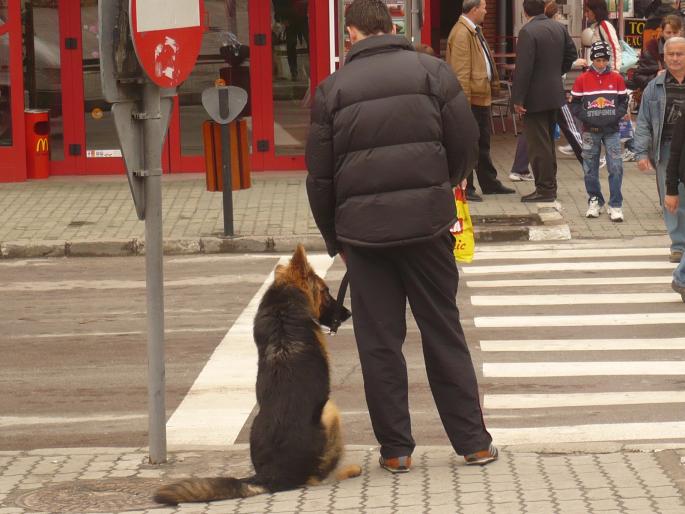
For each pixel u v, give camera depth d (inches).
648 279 647.1
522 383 458.6
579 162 999.6
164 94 346.0
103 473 349.4
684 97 669.3
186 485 301.7
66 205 877.2
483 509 283.4
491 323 555.8
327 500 296.8
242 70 995.3
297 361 315.9
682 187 670.5
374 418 329.7
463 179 332.5
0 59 960.3
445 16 1326.3
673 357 490.3
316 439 311.4
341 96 316.8
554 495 293.3
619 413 417.7
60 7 979.3
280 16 990.4
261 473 310.3
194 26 347.9
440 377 331.6
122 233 784.9
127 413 436.1
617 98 787.4
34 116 973.2
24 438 409.1
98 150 995.3
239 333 549.3
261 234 770.8
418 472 328.5
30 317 595.5
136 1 325.4
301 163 1008.9
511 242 762.8
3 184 962.7
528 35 808.3
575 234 772.0
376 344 325.4
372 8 321.7
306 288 327.3
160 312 354.9
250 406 436.8
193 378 475.8
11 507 313.0
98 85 990.4
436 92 317.4
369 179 314.5
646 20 1186.0
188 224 805.9
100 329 567.2
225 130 756.0
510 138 1155.9
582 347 509.0
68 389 467.8
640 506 277.9
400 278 327.0
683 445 359.3
